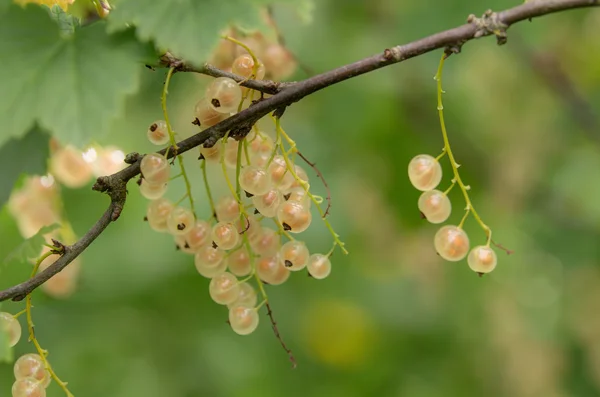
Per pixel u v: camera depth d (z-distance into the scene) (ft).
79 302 3.88
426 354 4.61
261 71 2.71
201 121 2.71
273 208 2.71
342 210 4.07
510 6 3.28
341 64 3.78
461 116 4.16
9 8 2.62
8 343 2.66
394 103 3.99
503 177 4.34
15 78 2.60
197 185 3.82
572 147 4.53
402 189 4.15
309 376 4.42
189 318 4.02
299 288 4.45
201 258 2.73
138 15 2.61
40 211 3.01
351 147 4.08
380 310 4.59
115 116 2.60
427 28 3.35
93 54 2.62
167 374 3.99
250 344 4.19
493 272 4.55
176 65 2.67
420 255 4.55
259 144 2.78
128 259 3.86
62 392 3.84
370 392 4.48
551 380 4.62
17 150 2.83
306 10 2.67
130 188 3.83
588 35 4.45
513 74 4.29
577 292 4.81
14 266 2.89
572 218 4.29
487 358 4.58
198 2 2.61
